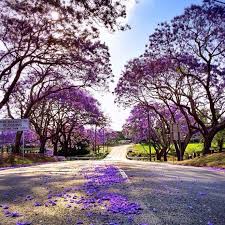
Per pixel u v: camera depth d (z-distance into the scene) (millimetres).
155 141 60844
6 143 52281
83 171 16203
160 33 31938
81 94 50000
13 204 7312
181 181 11281
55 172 15984
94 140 100062
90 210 6293
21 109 43406
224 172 17297
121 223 5215
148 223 5156
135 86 39469
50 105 49844
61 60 29000
